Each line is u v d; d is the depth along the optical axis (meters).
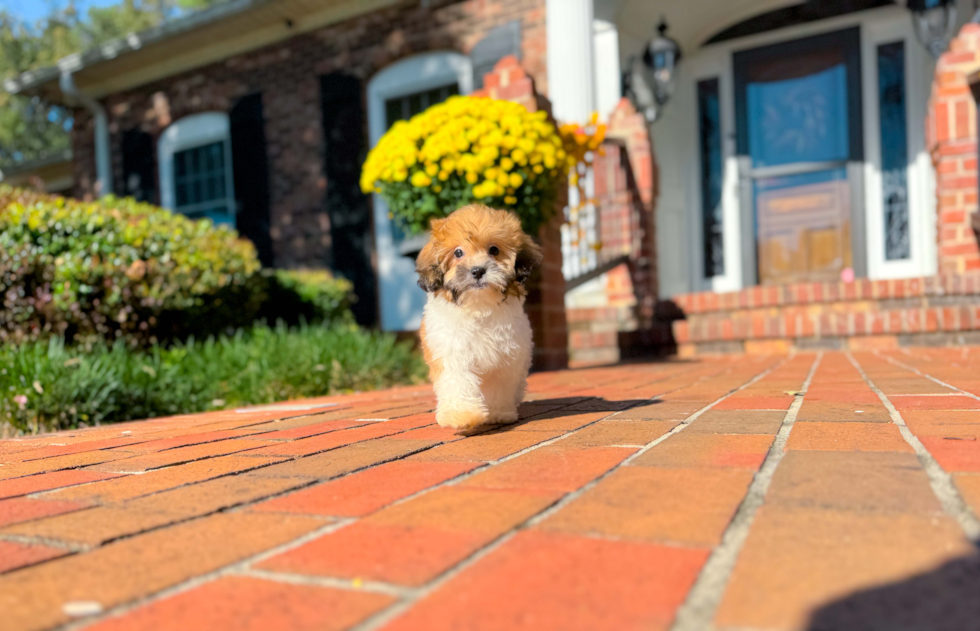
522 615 1.02
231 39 10.82
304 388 5.03
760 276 9.09
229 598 1.13
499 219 2.75
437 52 9.46
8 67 23.94
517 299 2.78
